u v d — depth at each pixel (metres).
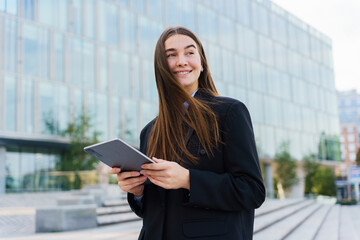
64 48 23.31
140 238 1.63
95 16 25.12
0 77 20.55
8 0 21.45
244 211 1.59
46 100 22.08
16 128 20.73
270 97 39.47
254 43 38.81
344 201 32.31
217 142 1.55
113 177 16.23
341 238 8.91
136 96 26.69
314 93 47.31
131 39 27.05
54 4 23.25
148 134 1.92
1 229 8.16
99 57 24.92
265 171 40.28
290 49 44.28
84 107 23.44
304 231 8.72
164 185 1.43
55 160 25.11
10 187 13.16
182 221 1.50
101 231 7.81
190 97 1.62
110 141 1.33
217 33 34.06
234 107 1.58
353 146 104.50
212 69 32.53
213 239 1.45
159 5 29.38
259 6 40.69
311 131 45.38
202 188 1.43
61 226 8.04
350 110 107.19
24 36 21.75
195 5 32.31
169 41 1.75
